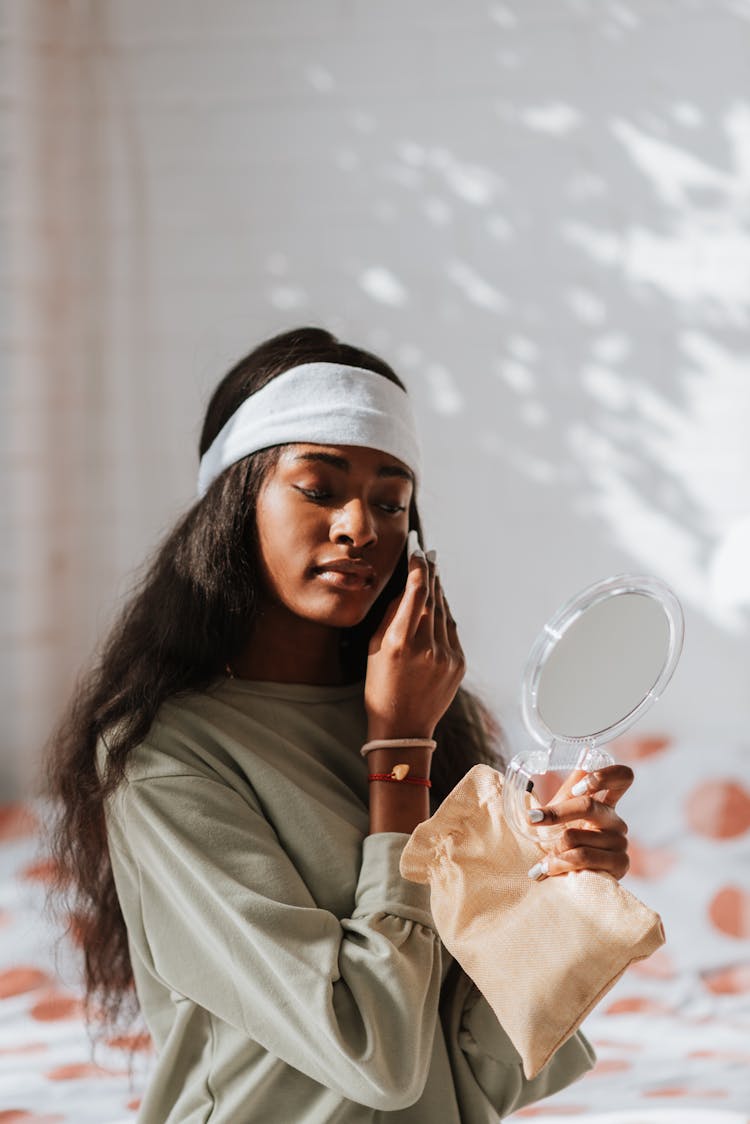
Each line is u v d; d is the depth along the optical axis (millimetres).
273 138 3393
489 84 3322
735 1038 2174
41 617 3420
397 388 1271
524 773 1058
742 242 3258
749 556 3072
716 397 3275
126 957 1381
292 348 1285
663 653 1091
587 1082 1942
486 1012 1170
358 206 3371
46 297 3422
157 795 1166
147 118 3422
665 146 3270
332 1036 1034
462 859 1085
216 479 1269
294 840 1161
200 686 1248
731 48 3234
